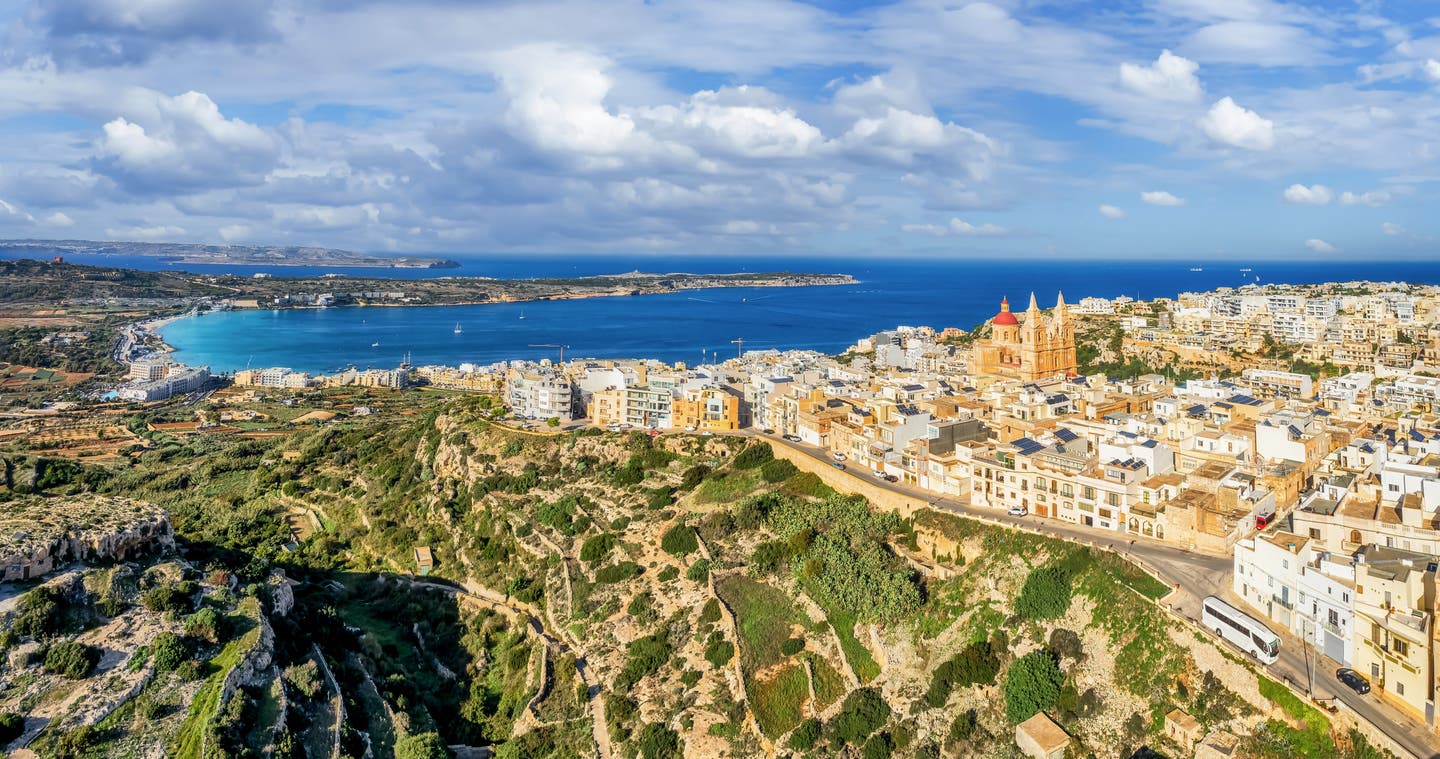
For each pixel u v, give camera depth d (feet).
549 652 501.56
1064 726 366.84
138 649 398.83
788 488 616.80
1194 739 332.19
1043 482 495.41
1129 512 459.32
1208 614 360.28
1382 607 317.63
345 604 587.68
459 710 477.77
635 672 467.11
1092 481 472.44
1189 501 444.14
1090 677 378.32
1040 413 630.74
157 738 362.33
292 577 602.03
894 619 449.06
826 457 645.92
